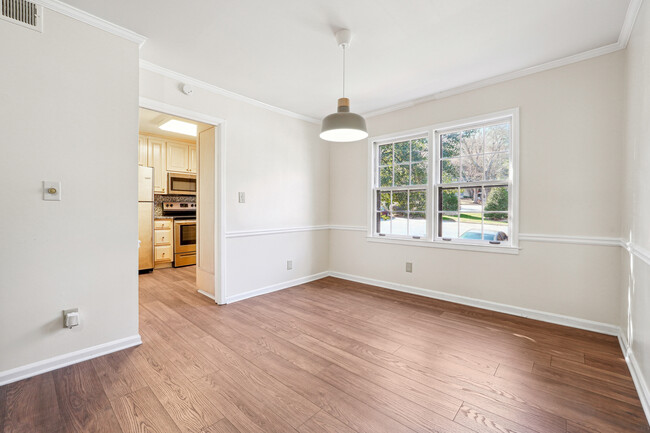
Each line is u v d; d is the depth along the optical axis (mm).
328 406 1569
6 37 1733
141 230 4832
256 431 1392
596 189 2459
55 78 1893
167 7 1900
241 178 3396
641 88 1816
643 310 1682
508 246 2902
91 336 2055
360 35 2221
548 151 2682
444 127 3348
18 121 1771
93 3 1872
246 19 2029
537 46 2377
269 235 3711
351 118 2119
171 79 2793
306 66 2703
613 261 2400
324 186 4473
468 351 2164
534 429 1393
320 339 2377
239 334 2469
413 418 1475
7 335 1753
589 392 1673
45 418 1470
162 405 1574
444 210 3430
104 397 1637
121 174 2174
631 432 1370
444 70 2787
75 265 1985
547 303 2713
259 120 3572
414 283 3627
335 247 4504
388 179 3932
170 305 3203
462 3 1864
